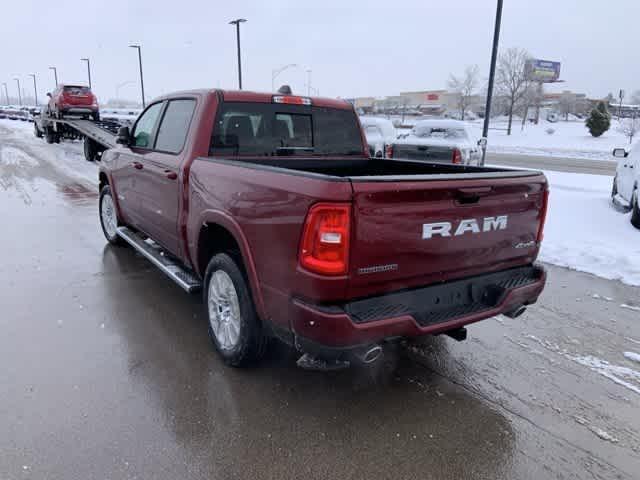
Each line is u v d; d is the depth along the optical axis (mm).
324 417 3039
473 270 3234
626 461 2719
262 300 3068
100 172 6457
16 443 2715
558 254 6637
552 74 73250
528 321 4566
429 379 3525
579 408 3201
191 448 2725
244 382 3395
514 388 3428
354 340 2643
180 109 4383
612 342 4148
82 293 4906
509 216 3311
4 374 3396
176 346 3875
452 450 2775
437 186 2836
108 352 3752
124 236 5648
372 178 2625
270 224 2900
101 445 2723
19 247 6438
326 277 2596
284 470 2586
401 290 2904
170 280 5324
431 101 98125
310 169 4574
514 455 2746
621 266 6039
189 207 3912
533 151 30391
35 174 13398
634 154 9008
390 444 2812
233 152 4133
